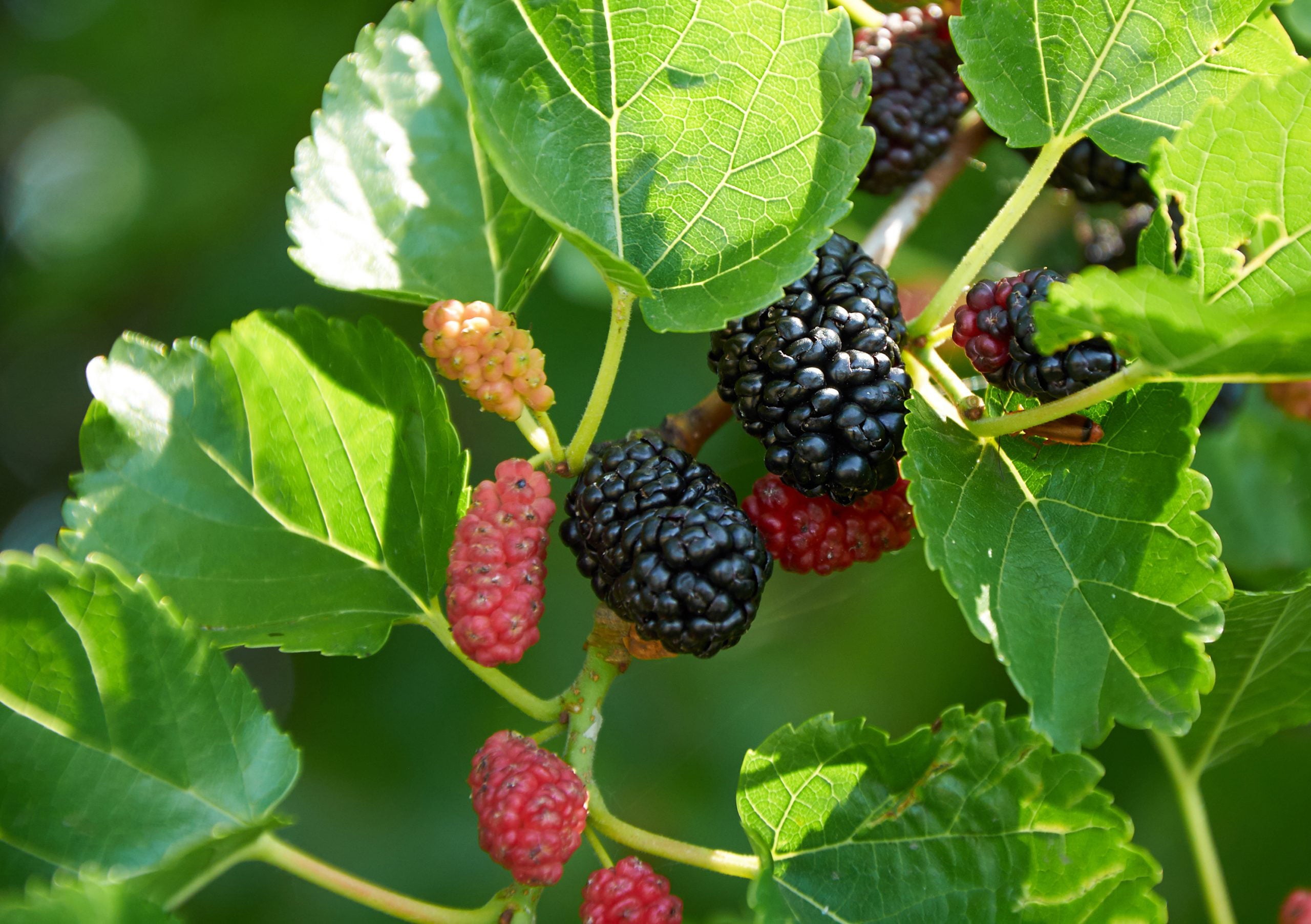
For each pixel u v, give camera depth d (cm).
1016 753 37
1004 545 36
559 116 37
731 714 52
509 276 40
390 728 56
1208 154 35
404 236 40
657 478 37
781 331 36
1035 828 36
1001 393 37
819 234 36
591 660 37
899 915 37
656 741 53
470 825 55
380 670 57
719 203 37
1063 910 36
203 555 38
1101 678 35
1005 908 36
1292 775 47
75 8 67
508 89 36
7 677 36
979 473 36
